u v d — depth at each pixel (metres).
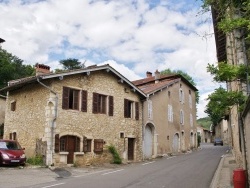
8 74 39.06
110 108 21.52
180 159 23.59
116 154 20.97
